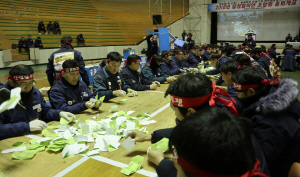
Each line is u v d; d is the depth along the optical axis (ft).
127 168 3.54
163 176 2.94
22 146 4.35
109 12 56.54
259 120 3.79
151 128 5.12
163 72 12.92
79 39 44.65
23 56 37.88
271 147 3.57
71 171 3.53
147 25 55.36
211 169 1.60
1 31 38.40
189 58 18.53
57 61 10.94
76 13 51.42
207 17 52.42
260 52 15.25
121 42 51.55
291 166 3.75
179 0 58.03
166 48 26.76
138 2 59.21
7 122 5.57
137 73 10.46
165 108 6.58
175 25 54.29
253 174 1.68
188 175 1.73
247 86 4.12
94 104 6.26
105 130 5.01
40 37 41.91
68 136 4.69
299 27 44.75
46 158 3.93
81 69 11.62
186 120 1.80
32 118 6.11
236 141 1.61
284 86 3.70
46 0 48.44
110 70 8.66
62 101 6.82
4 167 3.65
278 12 46.06
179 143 1.72
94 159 3.88
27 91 5.87
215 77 12.10
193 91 3.16
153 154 3.58
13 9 42.80
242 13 49.21
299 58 33.27
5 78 26.91
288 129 3.62
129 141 3.95
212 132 1.61
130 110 6.44
